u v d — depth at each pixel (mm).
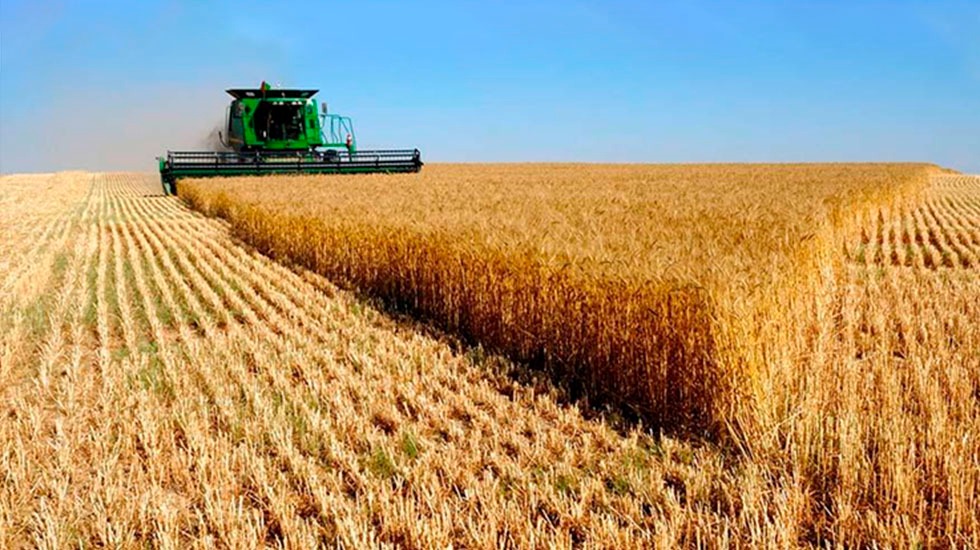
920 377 5734
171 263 13484
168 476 4742
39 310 9516
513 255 7520
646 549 3814
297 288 11219
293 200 15461
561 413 5855
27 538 4145
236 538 3898
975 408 5371
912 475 4156
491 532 3902
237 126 27016
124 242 16781
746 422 5090
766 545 3734
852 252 14211
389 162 28953
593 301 6457
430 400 6094
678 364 5633
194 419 5613
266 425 5555
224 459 4828
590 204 14219
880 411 5395
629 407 6102
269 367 7012
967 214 21953
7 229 19469
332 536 4070
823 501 4273
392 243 10109
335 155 27953
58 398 6305
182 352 7766
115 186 42750
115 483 4641
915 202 26656
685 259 6430
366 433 5344
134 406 6031
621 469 4879
